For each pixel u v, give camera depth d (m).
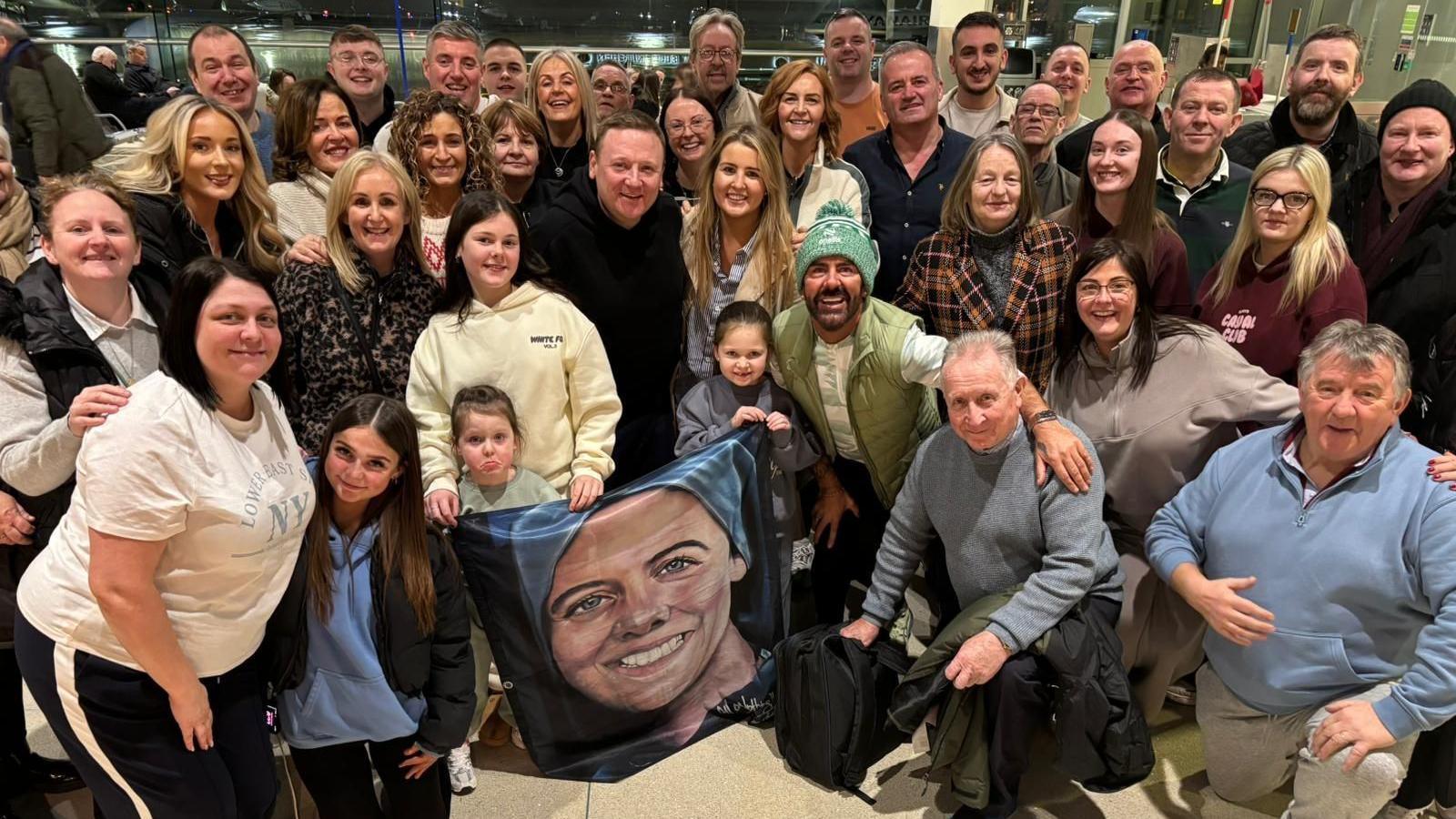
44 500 1.97
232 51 3.80
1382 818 2.23
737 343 2.61
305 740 2.02
